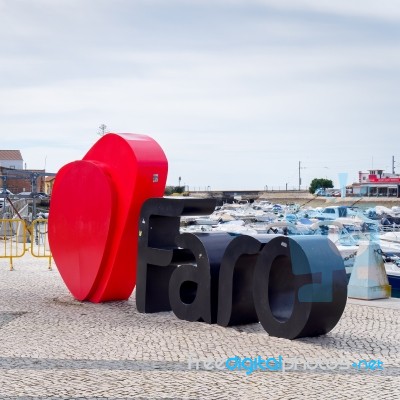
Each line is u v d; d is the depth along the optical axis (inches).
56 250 527.2
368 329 398.0
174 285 434.0
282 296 384.8
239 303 398.6
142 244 455.2
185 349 343.9
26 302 493.4
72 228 508.1
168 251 433.4
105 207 477.4
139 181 462.0
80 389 271.3
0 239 1144.2
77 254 503.8
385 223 1608.0
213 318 411.8
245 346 351.3
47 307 472.4
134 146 469.1
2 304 483.5
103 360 319.9
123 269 482.3
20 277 638.5
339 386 278.2
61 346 350.0
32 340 364.2
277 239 369.1
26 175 1631.4
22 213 1646.2
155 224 455.2
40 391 268.1
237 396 263.4
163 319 430.0
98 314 446.6
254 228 1328.7
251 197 4023.1
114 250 476.4
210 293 409.4
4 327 399.5
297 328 359.6
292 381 285.3
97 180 483.5
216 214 1937.7
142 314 447.8
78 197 502.6
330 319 363.3
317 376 293.4
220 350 341.4
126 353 334.6
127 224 470.3
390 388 275.9
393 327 404.8
